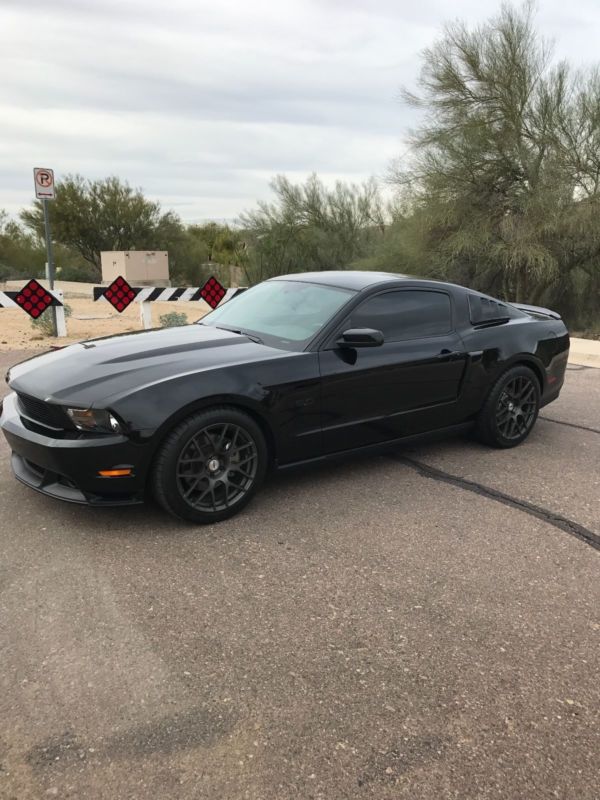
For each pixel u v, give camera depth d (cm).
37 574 319
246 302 505
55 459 346
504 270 1598
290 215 2312
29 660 255
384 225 2248
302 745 215
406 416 459
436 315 480
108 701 233
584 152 1418
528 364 530
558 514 401
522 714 231
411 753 212
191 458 364
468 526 382
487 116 1496
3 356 937
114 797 194
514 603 301
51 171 1074
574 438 562
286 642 269
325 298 452
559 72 1428
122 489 350
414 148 1588
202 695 237
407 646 268
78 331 1240
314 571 327
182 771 204
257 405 378
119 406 340
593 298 1588
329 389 409
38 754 209
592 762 211
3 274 3203
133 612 288
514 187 1528
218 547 350
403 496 425
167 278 2578
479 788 200
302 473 461
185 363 378
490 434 515
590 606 300
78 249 3781
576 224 1388
